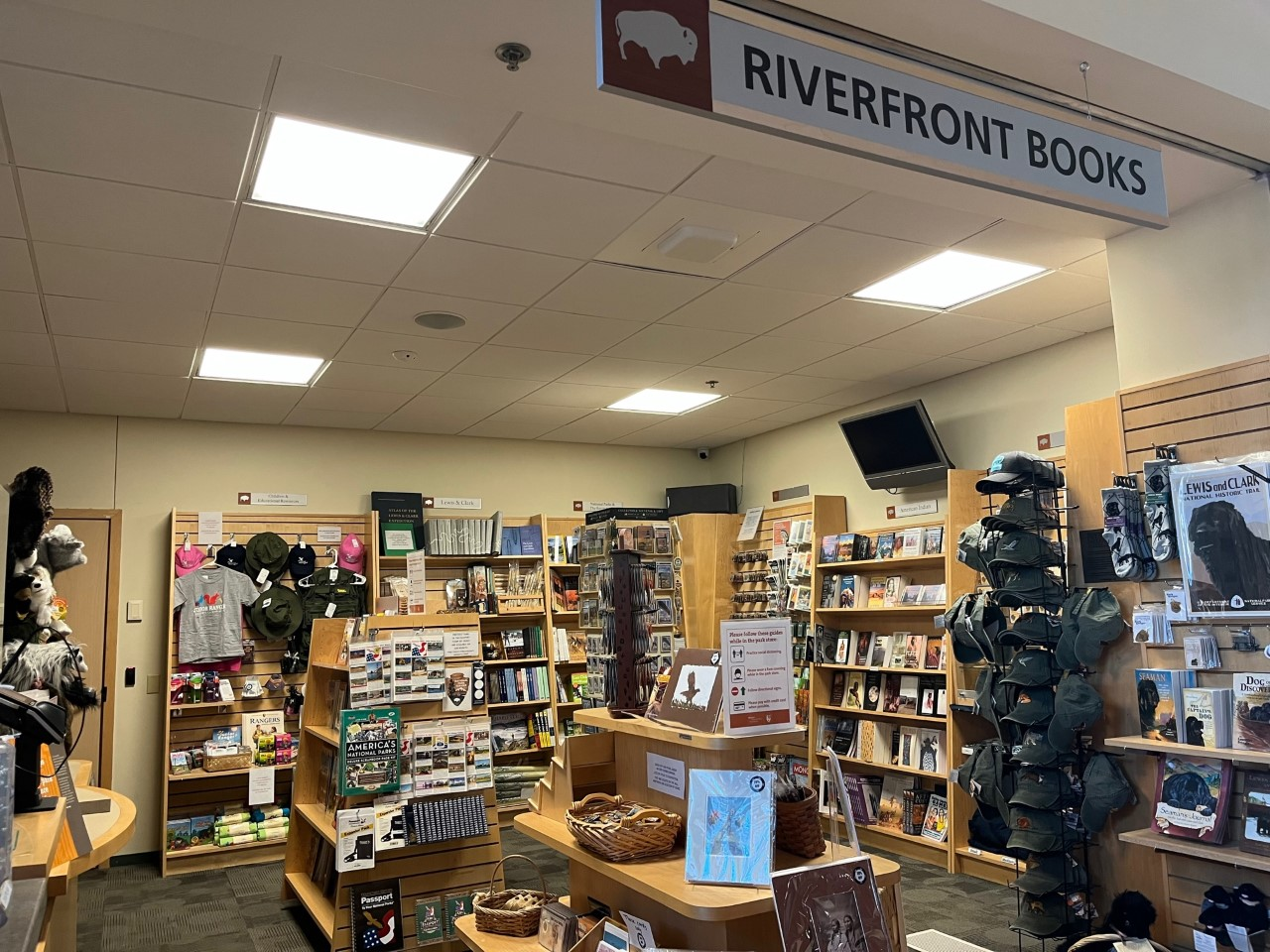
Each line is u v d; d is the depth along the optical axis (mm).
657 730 2742
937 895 5273
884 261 4461
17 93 2791
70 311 4711
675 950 2383
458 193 3590
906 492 7121
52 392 6293
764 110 1811
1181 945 3574
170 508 7184
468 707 4672
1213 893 3289
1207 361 3602
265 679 7172
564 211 3775
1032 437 6156
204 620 6902
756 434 8898
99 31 2506
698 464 9641
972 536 4352
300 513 7590
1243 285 3508
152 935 5051
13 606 4391
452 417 7652
